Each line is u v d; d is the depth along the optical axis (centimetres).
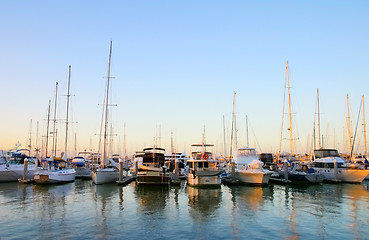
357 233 1853
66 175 4328
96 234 1822
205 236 1805
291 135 5341
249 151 4666
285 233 1858
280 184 4319
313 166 4825
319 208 2570
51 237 1755
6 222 2067
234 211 2466
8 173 4209
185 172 4816
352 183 4397
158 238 1764
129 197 3123
